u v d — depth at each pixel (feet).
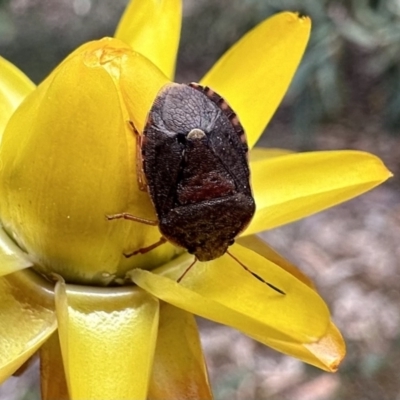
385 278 0.35
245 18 0.40
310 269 0.35
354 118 0.44
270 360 0.31
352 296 0.34
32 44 0.45
